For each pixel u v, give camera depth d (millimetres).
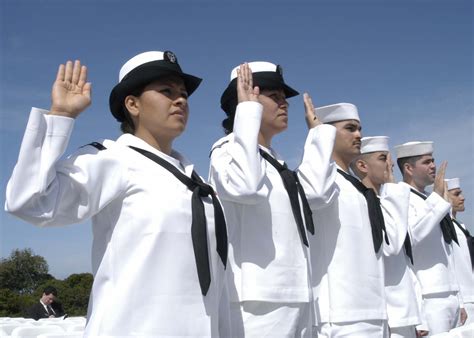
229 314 3824
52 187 3039
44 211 3021
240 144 4098
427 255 7293
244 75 4438
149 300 3213
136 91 3699
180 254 3324
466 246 8805
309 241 5176
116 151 3453
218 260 3568
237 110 4188
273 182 4477
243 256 4293
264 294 4168
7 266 29984
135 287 3209
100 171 3248
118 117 3896
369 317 5016
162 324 3199
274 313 4199
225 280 3832
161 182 3422
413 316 5879
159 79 3664
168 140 3715
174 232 3332
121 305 3182
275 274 4234
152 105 3631
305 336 4387
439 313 7211
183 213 3395
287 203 4461
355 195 5375
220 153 4312
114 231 3342
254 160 4035
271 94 4777
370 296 5086
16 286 29969
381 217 5426
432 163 7973
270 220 4348
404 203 5855
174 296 3262
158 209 3326
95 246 3461
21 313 23938
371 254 5227
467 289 8477
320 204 4840
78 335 4945
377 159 6586
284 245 4328
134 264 3246
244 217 4355
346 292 4992
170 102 3650
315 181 4797
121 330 3150
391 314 5793
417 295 6574
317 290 5074
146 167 3443
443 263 7336
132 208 3326
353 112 5816
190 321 3279
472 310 8430
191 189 3520
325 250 5129
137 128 3777
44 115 3031
